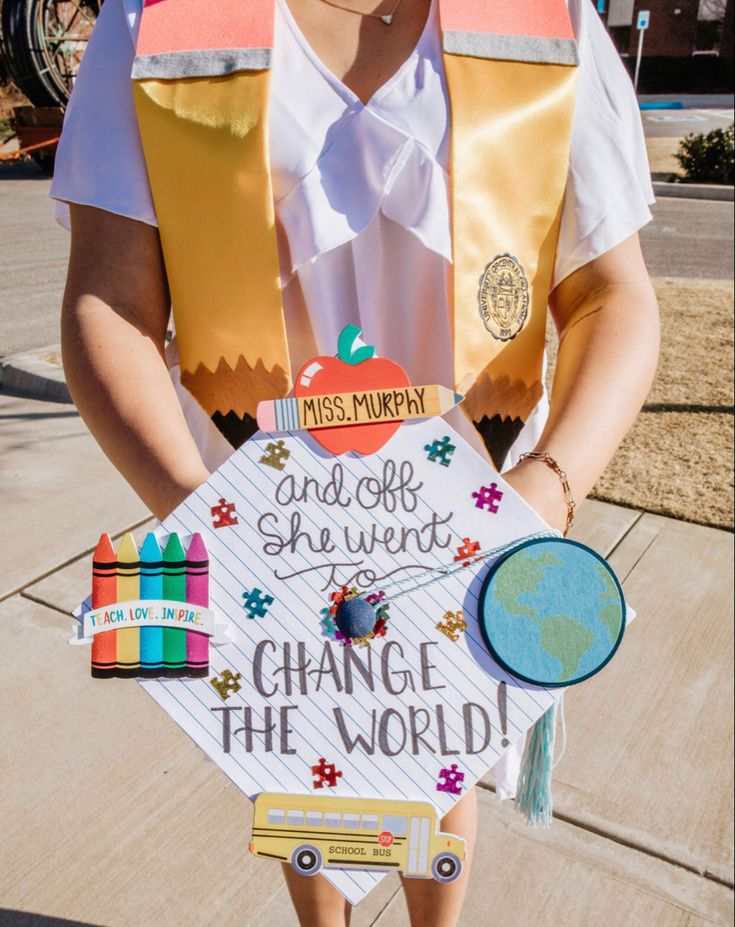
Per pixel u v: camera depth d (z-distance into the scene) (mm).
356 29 1044
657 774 2117
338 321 1082
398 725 870
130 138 1032
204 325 1053
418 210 1034
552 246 1099
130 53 1051
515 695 867
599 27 1155
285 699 873
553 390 1059
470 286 1051
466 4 1053
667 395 4492
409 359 1124
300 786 875
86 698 2260
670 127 16984
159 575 856
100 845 1861
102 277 1023
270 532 875
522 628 854
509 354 1095
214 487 875
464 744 870
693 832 1966
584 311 1097
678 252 8055
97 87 1051
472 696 870
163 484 930
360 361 876
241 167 994
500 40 1054
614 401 996
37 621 2490
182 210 1018
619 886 1835
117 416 956
